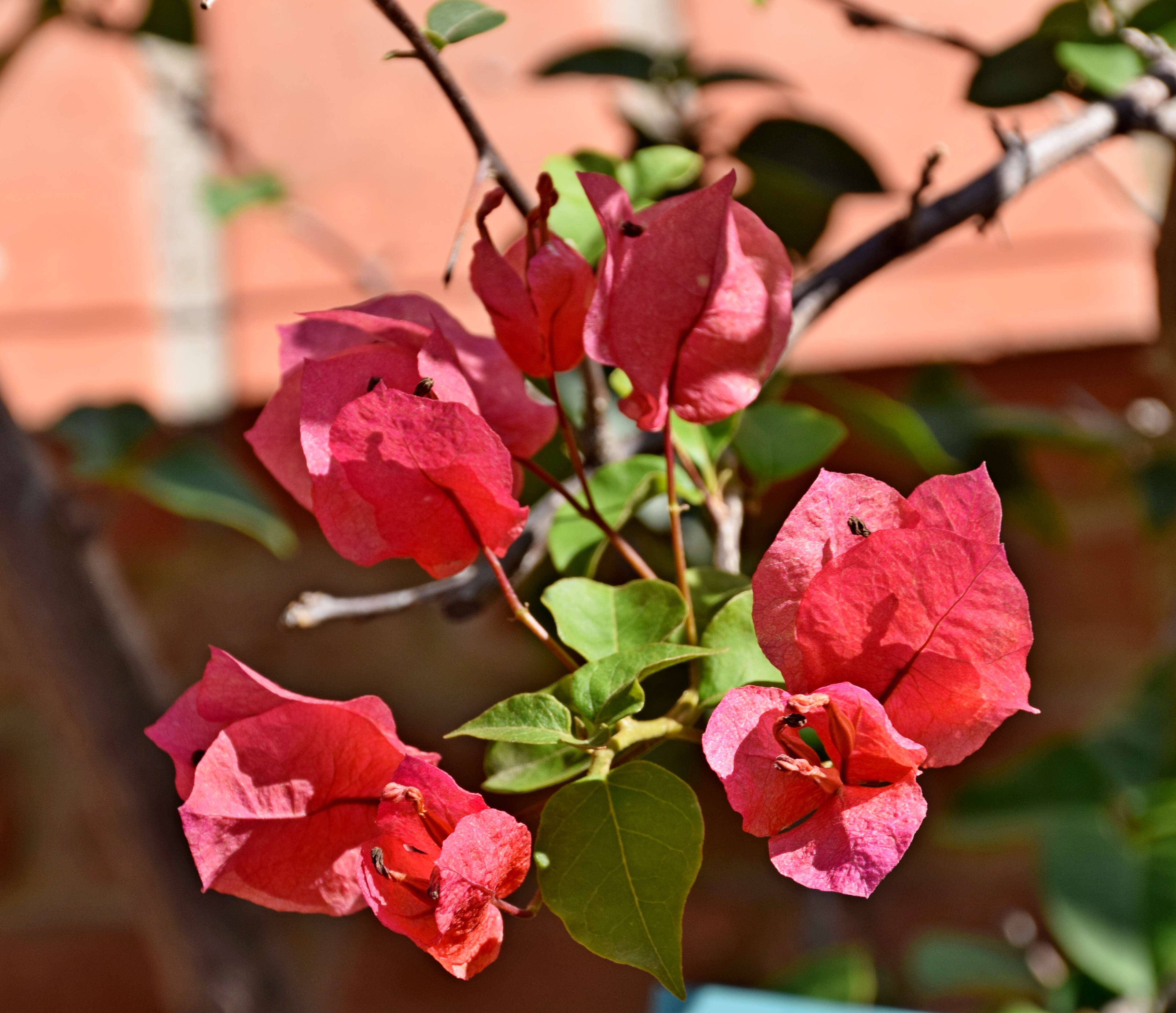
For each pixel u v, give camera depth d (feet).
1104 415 2.70
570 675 1.43
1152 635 2.87
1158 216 2.27
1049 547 2.61
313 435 1.40
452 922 1.32
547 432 1.49
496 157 1.53
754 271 1.43
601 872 1.38
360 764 1.36
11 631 2.31
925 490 1.36
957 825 2.25
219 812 1.34
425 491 1.39
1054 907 2.08
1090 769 2.24
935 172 2.81
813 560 1.36
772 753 1.35
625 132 2.87
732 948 2.77
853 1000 2.26
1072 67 1.84
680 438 1.72
